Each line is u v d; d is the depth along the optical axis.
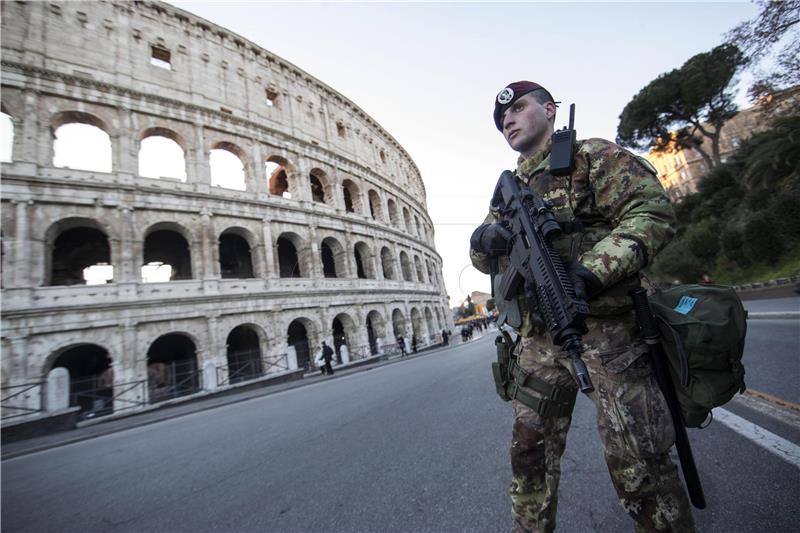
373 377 13.27
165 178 21.73
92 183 18.91
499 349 1.86
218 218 23.34
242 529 2.77
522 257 1.49
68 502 4.01
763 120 16.58
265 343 23.47
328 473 3.67
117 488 4.26
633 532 1.90
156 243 25.59
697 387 1.20
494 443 3.70
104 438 9.18
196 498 3.56
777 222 21.97
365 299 30.98
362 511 2.75
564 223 1.46
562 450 1.62
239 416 8.67
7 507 4.17
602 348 1.34
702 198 32.69
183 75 24.52
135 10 23.14
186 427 8.40
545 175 1.61
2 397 14.88
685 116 36.72
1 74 17.94
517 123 1.73
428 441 4.16
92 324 17.45
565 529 2.05
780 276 21.36
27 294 16.25
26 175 17.27
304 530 2.61
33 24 19.33
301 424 6.29
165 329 19.61
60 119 19.39
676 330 1.23
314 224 28.81
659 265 32.56
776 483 2.09
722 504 2.01
